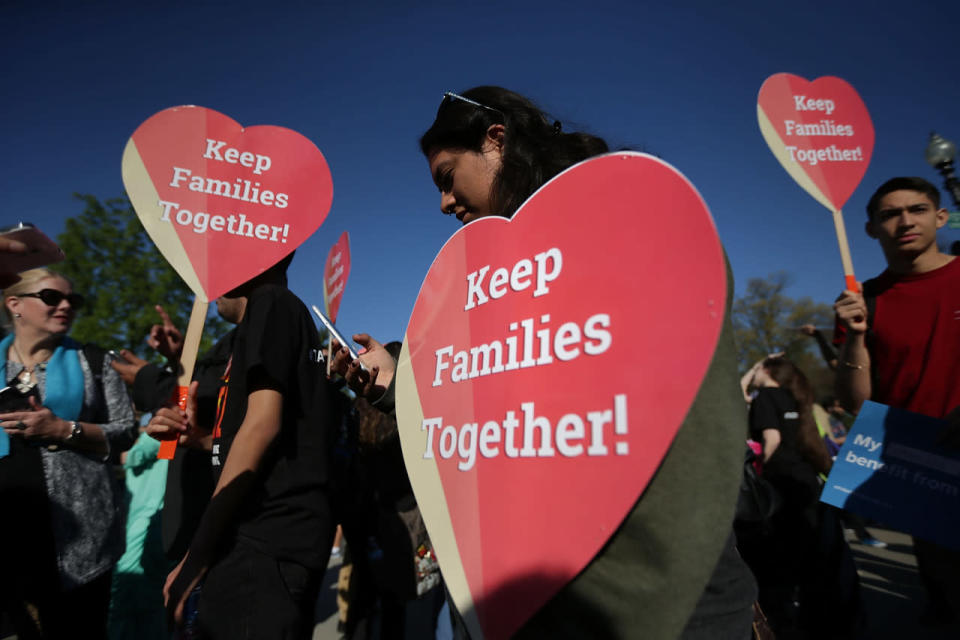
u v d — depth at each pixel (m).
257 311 1.56
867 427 1.96
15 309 2.39
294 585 1.42
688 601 0.61
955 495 1.74
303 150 1.75
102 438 2.32
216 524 1.37
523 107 1.12
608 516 0.65
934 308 2.08
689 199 0.64
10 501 2.12
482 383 0.84
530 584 0.70
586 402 0.69
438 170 1.18
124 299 15.48
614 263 0.70
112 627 2.86
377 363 1.49
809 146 2.33
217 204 1.64
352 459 1.85
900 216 2.13
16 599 2.15
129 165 1.60
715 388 0.68
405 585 2.54
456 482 0.85
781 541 2.97
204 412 1.95
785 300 24.44
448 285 0.97
